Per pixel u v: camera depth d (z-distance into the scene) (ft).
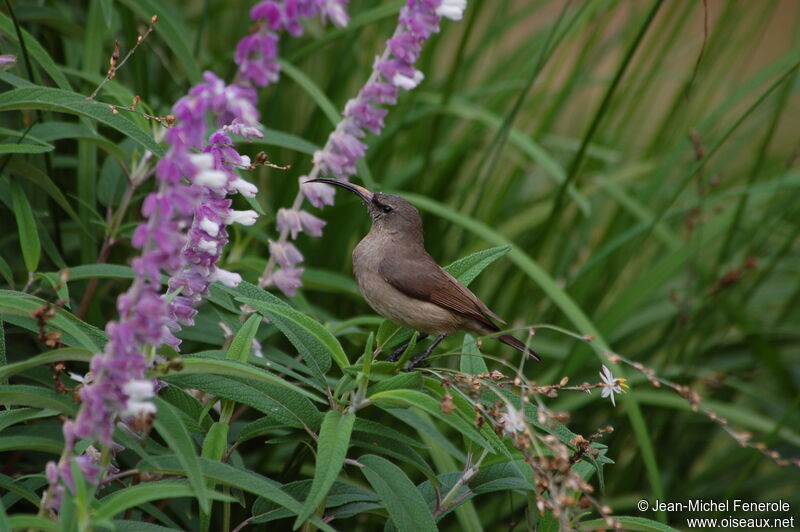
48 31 25.07
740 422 29.96
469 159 35.70
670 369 32.32
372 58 32.83
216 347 23.06
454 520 27.50
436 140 30.94
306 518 12.75
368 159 29.73
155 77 29.86
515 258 25.95
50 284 17.49
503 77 36.52
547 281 25.66
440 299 21.65
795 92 37.65
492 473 17.35
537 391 15.03
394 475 15.10
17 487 13.93
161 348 15.46
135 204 24.70
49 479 12.28
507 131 27.25
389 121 32.12
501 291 32.35
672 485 31.68
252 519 15.89
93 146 22.91
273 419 16.29
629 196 34.47
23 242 17.80
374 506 16.85
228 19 35.55
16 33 19.81
